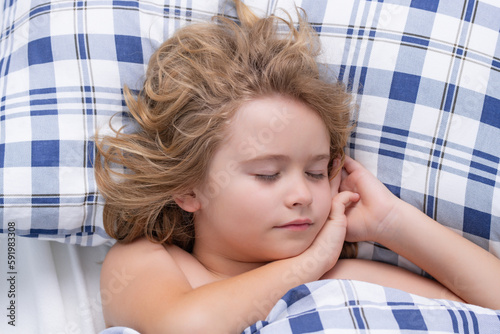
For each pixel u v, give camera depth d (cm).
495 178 86
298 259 81
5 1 99
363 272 89
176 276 81
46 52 89
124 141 87
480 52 86
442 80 86
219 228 83
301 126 78
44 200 86
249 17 93
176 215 91
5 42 94
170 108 83
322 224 82
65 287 97
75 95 89
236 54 83
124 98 90
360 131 91
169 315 73
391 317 73
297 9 92
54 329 92
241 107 78
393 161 90
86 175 88
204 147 80
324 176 84
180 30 90
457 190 86
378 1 89
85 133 89
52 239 91
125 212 87
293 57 82
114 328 76
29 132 86
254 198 78
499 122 86
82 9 90
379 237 89
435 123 87
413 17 88
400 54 88
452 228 89
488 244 88
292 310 74
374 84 89
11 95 89
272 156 77
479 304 83
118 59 90
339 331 71
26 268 97
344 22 90
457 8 87
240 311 74
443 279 86
